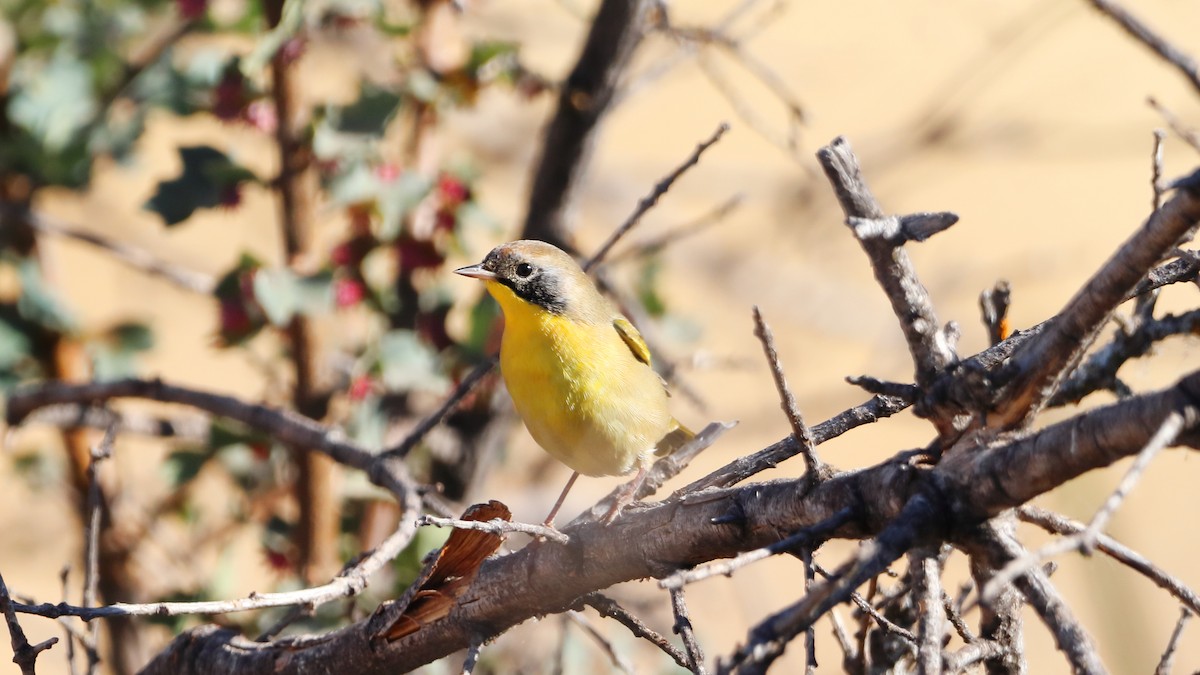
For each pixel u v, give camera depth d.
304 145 10.23
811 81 20.08
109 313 16.69
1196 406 3.95
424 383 10.61
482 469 11.49
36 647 5.70
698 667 5.24
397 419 11.34
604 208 16.72
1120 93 21.78
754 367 10.98
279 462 11.04
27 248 12.36
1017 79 22.22
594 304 9.17
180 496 12.22
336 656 6.52
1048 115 21.00
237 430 10.82
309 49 10.58
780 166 20.42
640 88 10.87
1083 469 4.22
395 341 10.58
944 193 22.31
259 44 9.38
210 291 10.66
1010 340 5.30
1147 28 4.11
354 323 11.61
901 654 6.25
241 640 7.04
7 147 11.73
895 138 16.30
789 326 17.25
